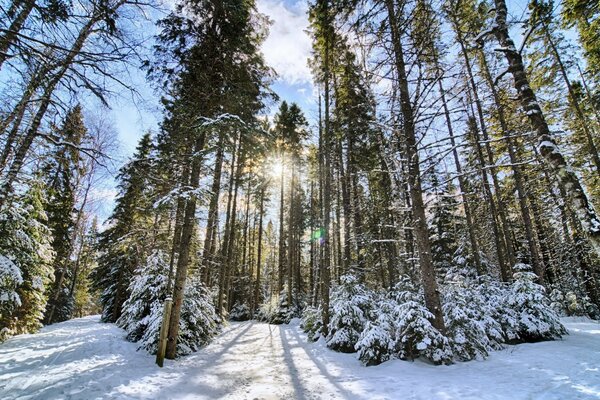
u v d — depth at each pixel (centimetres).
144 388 575
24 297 1098
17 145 666
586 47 1055
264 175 2288
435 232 2175
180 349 878
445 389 526
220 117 877
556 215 1847
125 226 1777
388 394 527
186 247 896
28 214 1035
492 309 943
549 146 526
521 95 571
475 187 1686
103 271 1941
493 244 2241
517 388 509
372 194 1755
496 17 607
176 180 923
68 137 736
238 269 2864
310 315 1409
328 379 656
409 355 750
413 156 766
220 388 603
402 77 798
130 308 1055
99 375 634
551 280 2288
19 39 400
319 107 1523
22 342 973
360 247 1531
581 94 1515
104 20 466
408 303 766
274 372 731
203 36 969
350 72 1066
